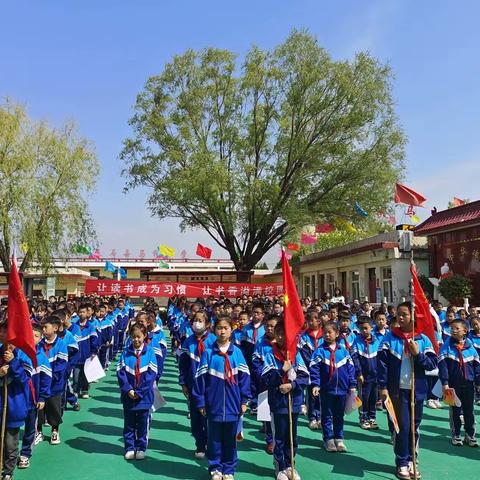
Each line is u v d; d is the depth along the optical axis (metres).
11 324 5.26
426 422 8.25
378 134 25.70
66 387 8.66
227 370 5.65
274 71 25.52
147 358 6.47
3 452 5.36
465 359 6.96
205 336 6.77
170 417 8.62
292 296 5.76
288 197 27.11
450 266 18.91
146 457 6.38
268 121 26.98
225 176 24.95
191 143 26.81
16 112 22.28
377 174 25.33
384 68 25.11
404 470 5.66
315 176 26.86
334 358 6.76
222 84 27.39
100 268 48.66
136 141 27.28
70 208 23.00
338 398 6.69
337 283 26.91
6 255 22.67
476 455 6.52
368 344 7.95
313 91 25.47
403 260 20.45
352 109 24.98
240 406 5.62
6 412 5.30
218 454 5.57
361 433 7.55
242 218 27.19
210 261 50.16
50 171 23.08
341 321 8.35
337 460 6.28
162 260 49.56
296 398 5.72
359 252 23.08
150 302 16.86
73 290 36.16
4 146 21.70
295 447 5.76
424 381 5.88
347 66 24.97
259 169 27.31
